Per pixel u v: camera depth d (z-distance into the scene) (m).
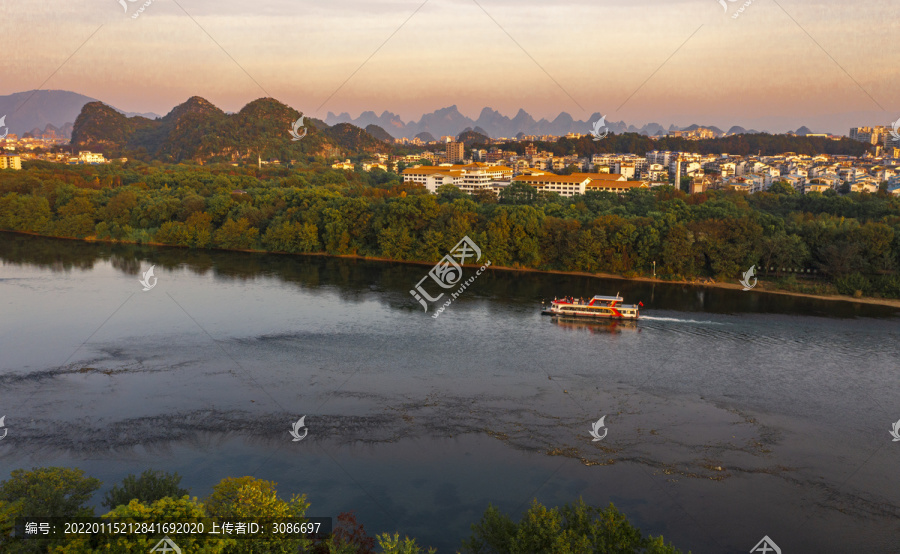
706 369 139.50
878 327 171.00
